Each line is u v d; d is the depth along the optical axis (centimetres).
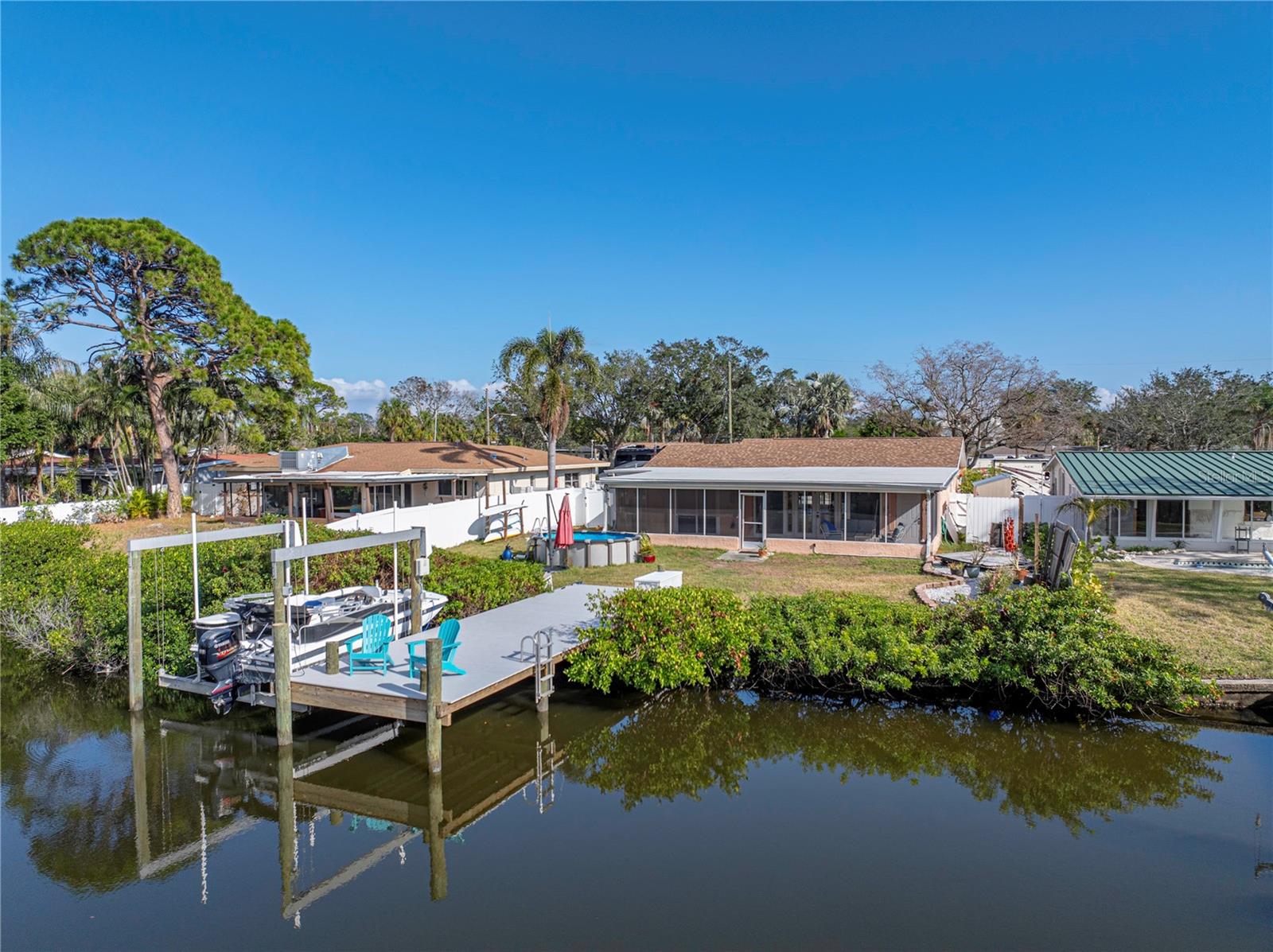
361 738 1187
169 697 1366
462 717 1270
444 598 1527
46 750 1172
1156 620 1538
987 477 4022
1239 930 686
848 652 1277
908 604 1511
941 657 1272
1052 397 4981
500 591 1681
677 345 6253
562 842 879
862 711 1275
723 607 1385
